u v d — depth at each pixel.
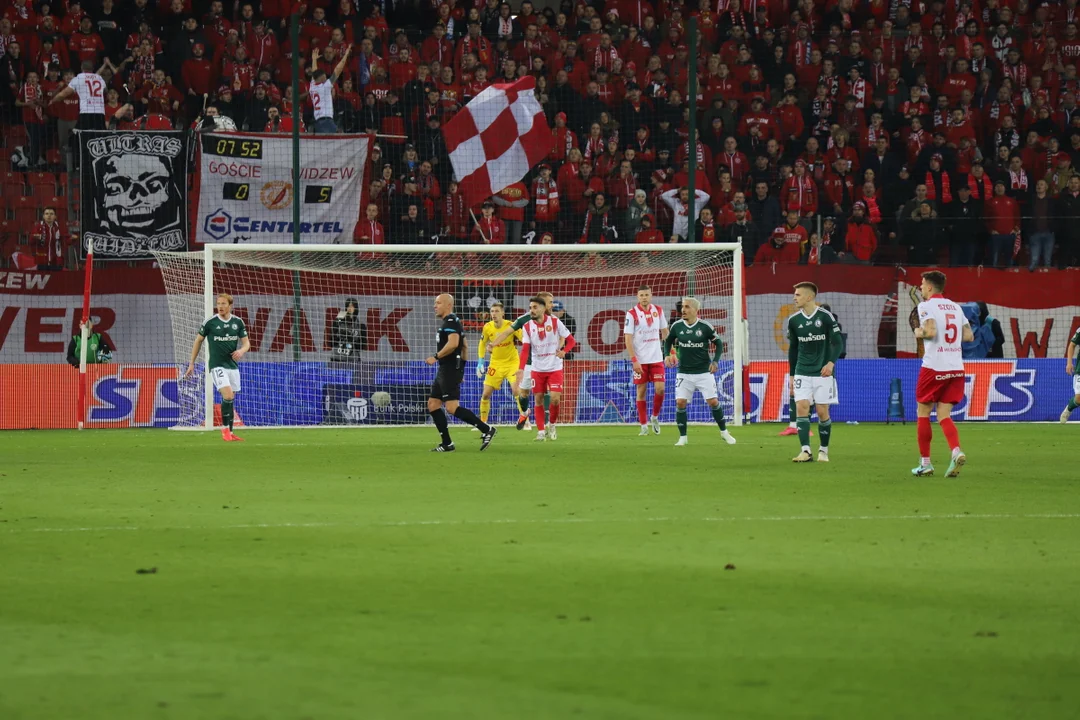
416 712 14.98
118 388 76.69
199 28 93.75
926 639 18.78
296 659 17.56
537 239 87.06
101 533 29.56
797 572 24.28
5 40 88.31
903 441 62.47
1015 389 81.44
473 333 81.38
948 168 90.75
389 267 82.62
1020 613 20.58
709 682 16.38
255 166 79.81
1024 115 96.00
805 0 101.06
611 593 22.20
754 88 94.88
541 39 95.88
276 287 80.06
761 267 82.69
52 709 15.14
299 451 55.38
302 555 26.36
